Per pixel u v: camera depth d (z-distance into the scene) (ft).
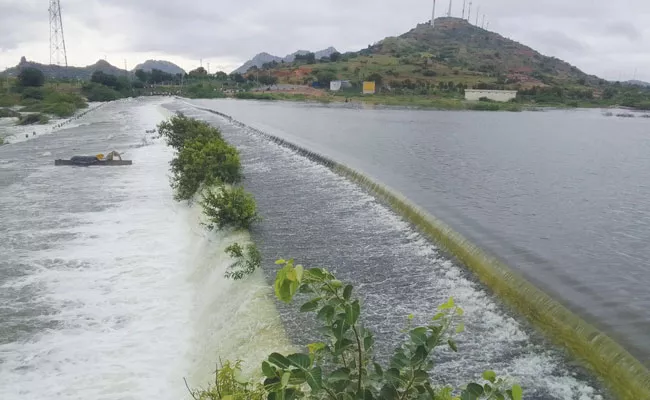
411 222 39.91
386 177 59.36
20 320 29.73
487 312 25.43
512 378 19.92
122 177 67.67
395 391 9.66
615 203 50.37
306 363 8.86
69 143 106.52
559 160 81.25
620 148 101.40
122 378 24.67
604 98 351.87
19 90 278.46
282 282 7.81
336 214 42.75
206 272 34.68
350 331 10.14
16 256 39.17
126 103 278.46
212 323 28.02
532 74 479.00
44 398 23.31
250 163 68.90
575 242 36.91
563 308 23.56
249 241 35.96
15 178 67.77
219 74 473.26
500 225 40.27
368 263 32.04
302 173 60.80
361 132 118.83
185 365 25.75
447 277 29.89
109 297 32.78
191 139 78.07
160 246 41.60
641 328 23.06
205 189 50.37
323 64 450.30
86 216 49.67
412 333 9.94
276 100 308.40
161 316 30.50
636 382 18.17
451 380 19.97
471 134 122.21
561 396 18.75
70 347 27.17
